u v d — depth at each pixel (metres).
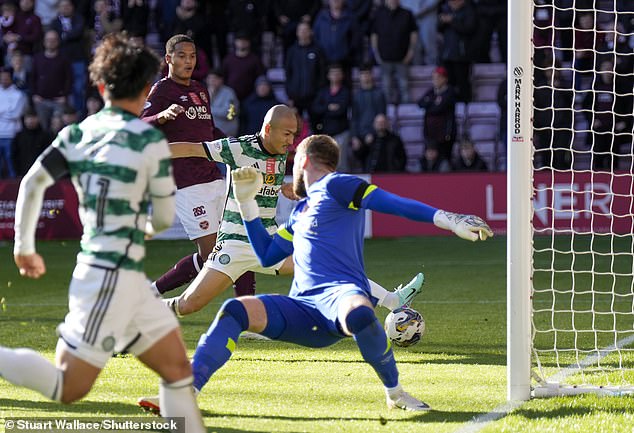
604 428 13.05
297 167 14.48
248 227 14.13
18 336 22.09
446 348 20.16
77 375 10.88
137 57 11.16
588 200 43.31
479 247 41.22
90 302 10.83
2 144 48.81
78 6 50.75
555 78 43.78
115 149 10.93
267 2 51.91
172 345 11.34
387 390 14.40
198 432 11.41
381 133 45.38
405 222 45.50
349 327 13.14
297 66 47.25
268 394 15.63
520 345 14.99
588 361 18.73
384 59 49.59
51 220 45.28
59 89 48.72
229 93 45.88
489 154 51.56
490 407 14.57
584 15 45.09
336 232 13.67
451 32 47.38
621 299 27.73
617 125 44.47
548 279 32.00
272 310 13.69
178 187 22.55
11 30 50.94
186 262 22.42
